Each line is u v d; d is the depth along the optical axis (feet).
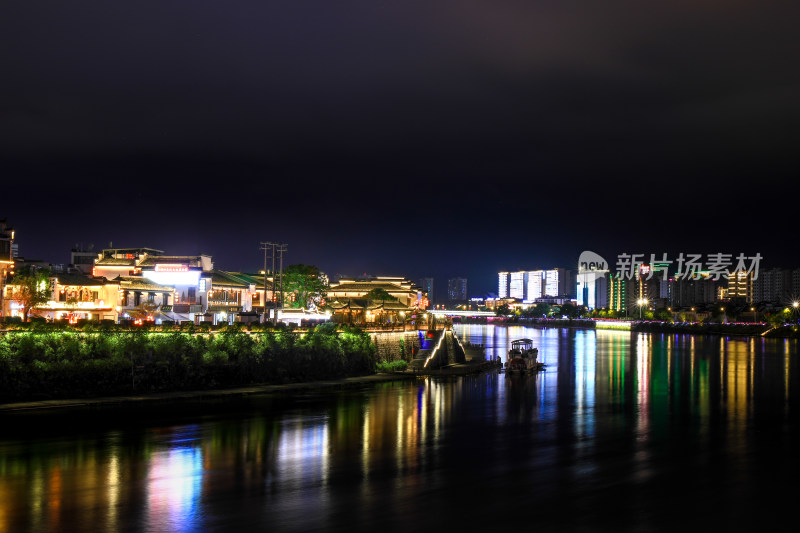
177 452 209.26
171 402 287.89
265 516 156.66
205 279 465.88
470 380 414.41
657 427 266.57
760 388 392.27
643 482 188.55
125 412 264.11
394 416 279.08
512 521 156.66
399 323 484.74
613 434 252.01
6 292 362.33
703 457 217.56
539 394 357.82
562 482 187.42
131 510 158.10
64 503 162.09
